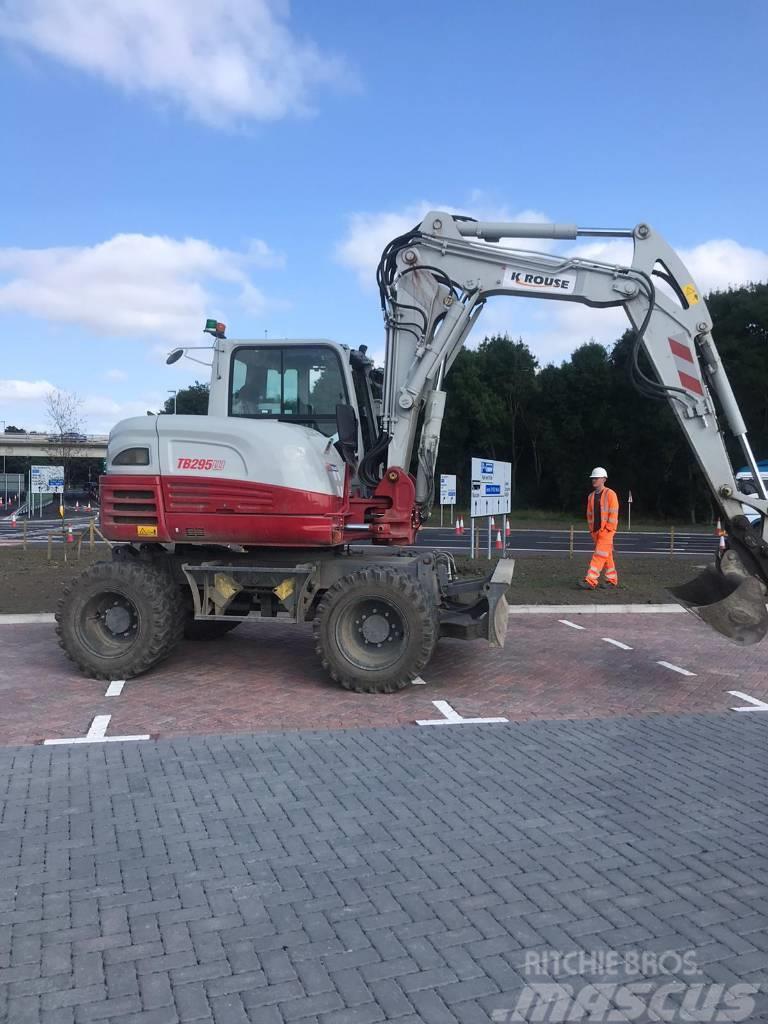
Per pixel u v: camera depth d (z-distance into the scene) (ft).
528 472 195.83
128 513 25.79
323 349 28.02
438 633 25.80
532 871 13.51
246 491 25.26
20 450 223.30
